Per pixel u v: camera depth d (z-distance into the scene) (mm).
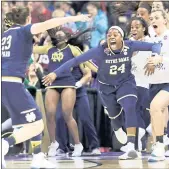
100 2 16812
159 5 12039
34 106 7973
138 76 11695
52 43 12359
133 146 10312
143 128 12164
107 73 10539
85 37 13469
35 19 16484
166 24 10344
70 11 17109
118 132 11352
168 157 10719
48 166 8172
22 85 7977
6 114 11930
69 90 12047
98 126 13359
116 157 11234
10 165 9227
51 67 12344
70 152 13031
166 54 10172
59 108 12797
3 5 14594
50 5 18188
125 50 10391
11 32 8039
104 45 10461
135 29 11359
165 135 11609
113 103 10750
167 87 9914
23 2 16703
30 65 12938
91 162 9625
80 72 12508
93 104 13320
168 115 11797
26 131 7945
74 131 12172
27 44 8016
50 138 12227
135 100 10398
